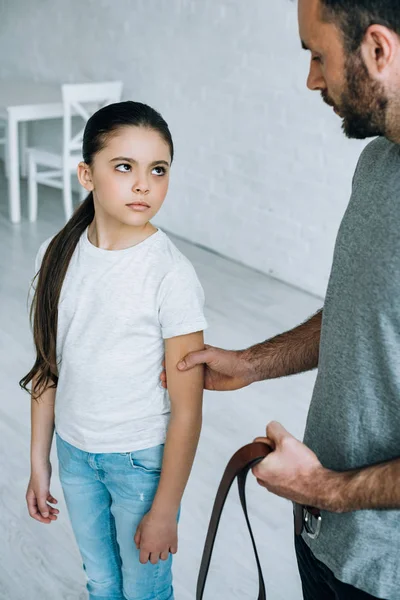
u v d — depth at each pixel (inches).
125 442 51.5
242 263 157.0
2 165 224.1
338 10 34.8
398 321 37.3
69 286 51.1
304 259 144.4
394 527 39.1
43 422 56.7
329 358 41.2
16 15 208.4
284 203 145.3
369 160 40.7
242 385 52.0
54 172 179.6
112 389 50.7
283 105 140.1
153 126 47.6
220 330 128.5
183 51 157.8
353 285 39.2
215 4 147.5
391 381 38.1
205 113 156.3
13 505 84.6
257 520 83.7
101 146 47.5
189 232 167.9
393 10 33.5
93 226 51.4
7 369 113.4
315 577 44.5
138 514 53.2
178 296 48.7
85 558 58.1
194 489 87.8
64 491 55.8
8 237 169.2
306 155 138.7
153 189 48.2
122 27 172.7
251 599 72.7
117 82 172.1
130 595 56.6
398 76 34.8
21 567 75.8
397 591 40.0
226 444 96.6
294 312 137.0
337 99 37.0
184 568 76.1
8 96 181.9
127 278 49.3
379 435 39.4
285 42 136.2
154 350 50.4
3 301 136.5
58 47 195.8
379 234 38.0
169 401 52.3
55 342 52.6
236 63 146.7
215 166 157.4
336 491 37.7
